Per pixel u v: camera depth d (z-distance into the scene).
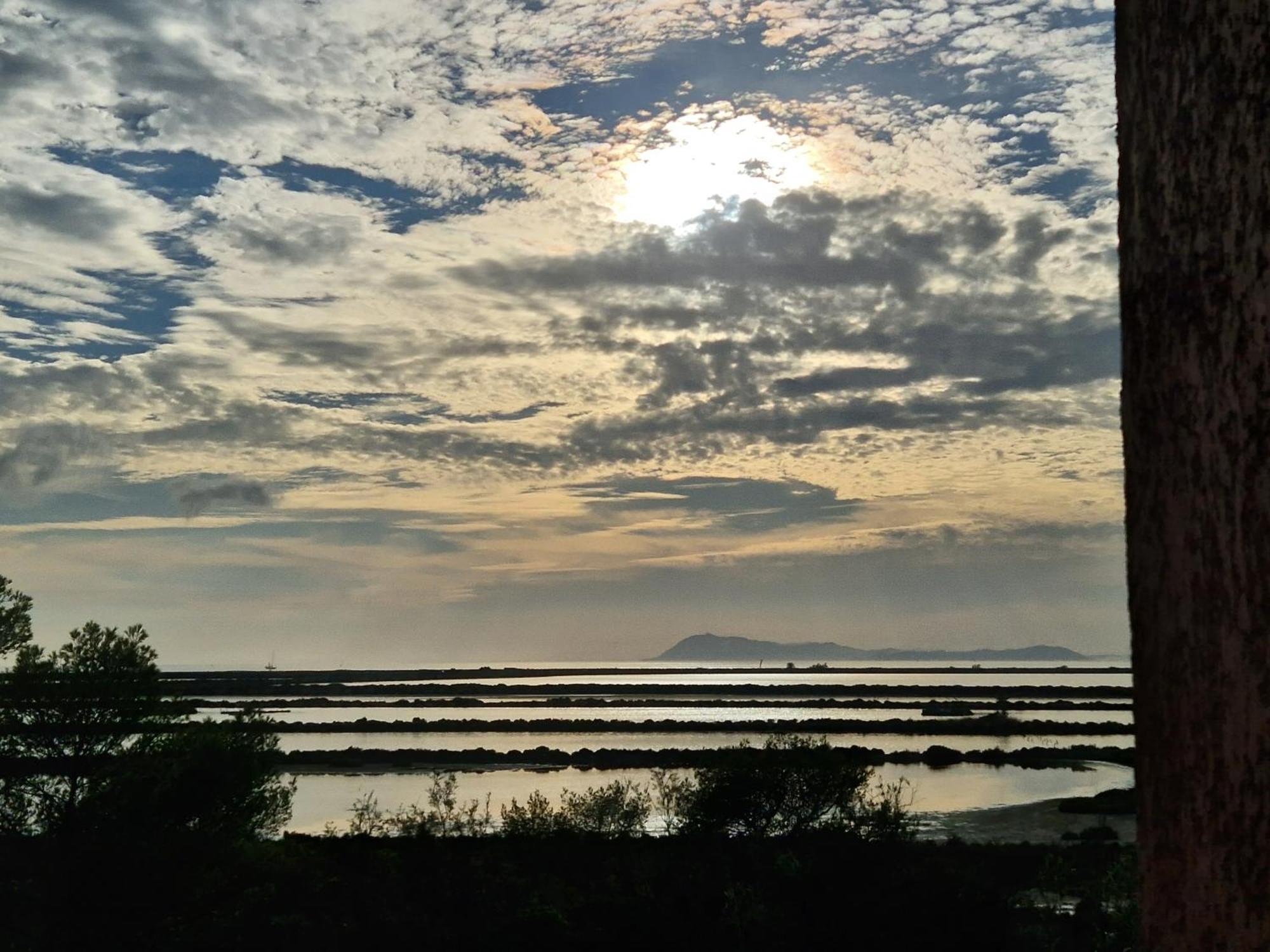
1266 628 1.12
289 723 114.62
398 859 27.55
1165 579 1.23
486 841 32.09
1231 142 1.19
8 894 16.39
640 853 28.88
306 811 51.84
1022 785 61.56
